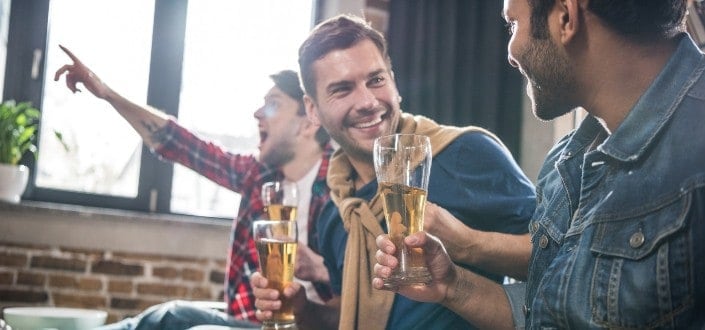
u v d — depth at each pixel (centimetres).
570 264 95
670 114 89
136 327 204
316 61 168
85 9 353
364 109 165
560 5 94
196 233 339
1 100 340
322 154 226
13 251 318
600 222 92
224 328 175
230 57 367
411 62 347
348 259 156
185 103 361
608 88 96
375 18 347
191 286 338
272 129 229
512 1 100
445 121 347
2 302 316
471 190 155
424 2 350
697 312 84
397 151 112
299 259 196
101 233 327
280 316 145
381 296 152
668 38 94
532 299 111
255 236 146
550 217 111
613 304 87
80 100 350
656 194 87
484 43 355
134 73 357
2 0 341
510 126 351
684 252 83
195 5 364
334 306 162
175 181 358
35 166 341
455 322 147
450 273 120
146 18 359
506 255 142
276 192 192
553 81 98
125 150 353
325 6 355
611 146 92
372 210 159
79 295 325
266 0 370
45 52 347
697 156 85
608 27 92
